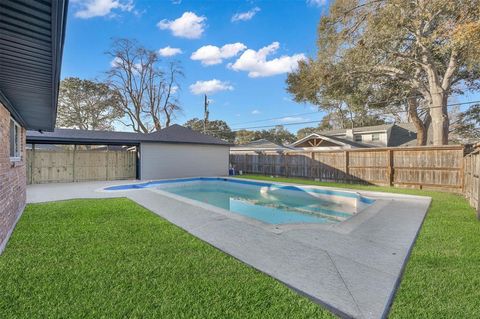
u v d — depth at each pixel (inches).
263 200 413.1
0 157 147.4
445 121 514.0
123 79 987.3
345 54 532.7
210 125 1606.8
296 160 614.2
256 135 1706.4
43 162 492.7
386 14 443.8
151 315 84.2
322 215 303.4
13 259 126.5
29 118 232.8
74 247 143.7
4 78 128.3
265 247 147.6
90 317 82.7
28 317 82.5
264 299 94.4
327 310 88.7
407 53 518.6
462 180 370.0
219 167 686.5
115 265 121.0
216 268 119.3
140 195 338.0
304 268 121.2
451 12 398.3
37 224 192.1
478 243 154.7
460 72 545.6
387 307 90.5
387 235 171.0
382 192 371.6
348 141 871.1
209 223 198.2
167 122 1077.8
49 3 71.3
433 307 89.7
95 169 546.0
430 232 177.0
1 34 87.1
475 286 103.7
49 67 115.1
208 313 85.7
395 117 1125.7
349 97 668.1
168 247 145.4
